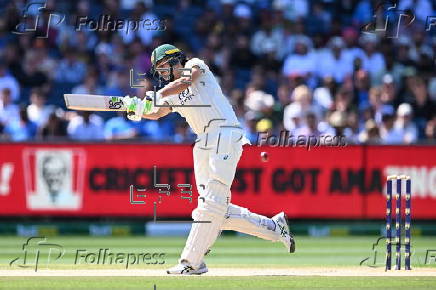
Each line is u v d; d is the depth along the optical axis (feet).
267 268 100.53
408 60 205.26
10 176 160.66
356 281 85.87
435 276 90.74
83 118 176.04
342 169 163.32
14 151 160.56
